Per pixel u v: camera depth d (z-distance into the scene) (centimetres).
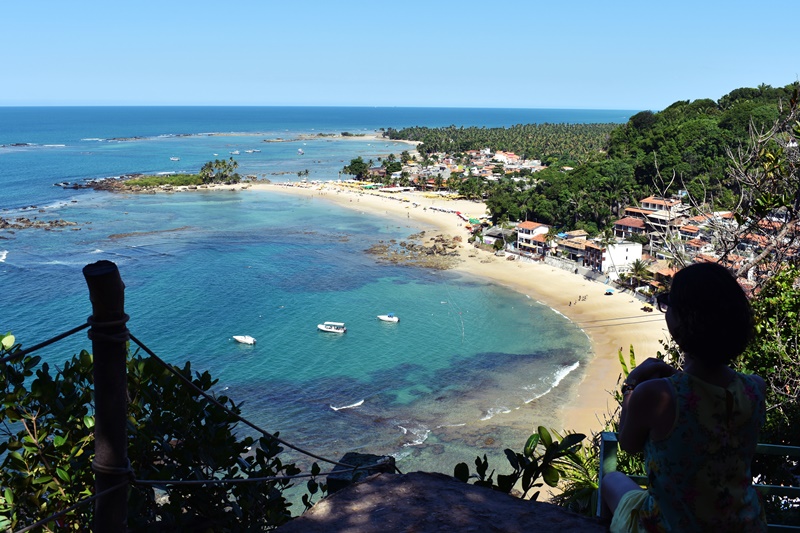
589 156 14512
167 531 517
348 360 5231
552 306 6750
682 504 309
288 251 9394
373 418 4144
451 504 451
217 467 532
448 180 16075
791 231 1080
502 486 527
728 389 307
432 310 6650
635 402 318
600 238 8675
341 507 450
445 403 4375
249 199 14525
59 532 521
